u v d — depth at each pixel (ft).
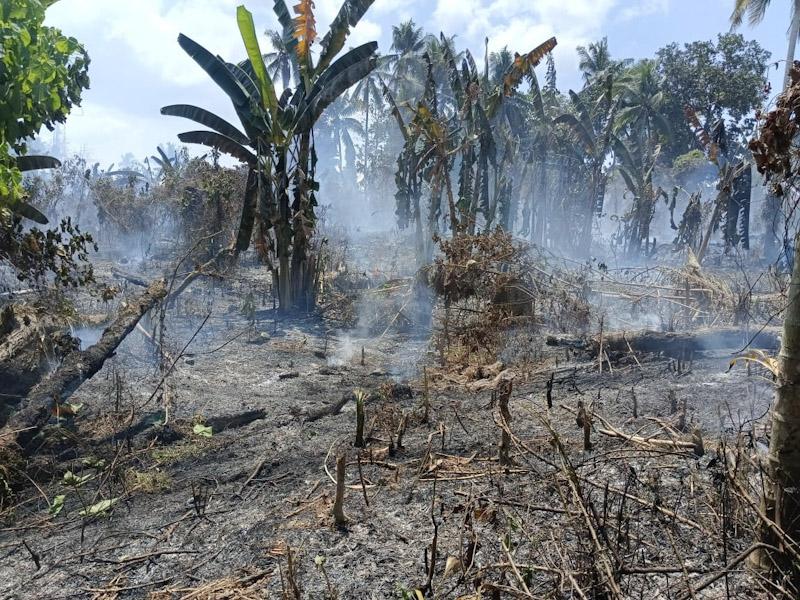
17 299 31.37
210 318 40.22
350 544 11.94
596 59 122.42
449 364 29.50
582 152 93.15
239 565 11.66
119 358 27.71
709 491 12.19
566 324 33.81
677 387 21.56
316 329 39.19
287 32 45.50
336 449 17.98
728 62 135.44
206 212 58.59
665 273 42.32
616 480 13.42
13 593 11.53
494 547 11.29
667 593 9.69
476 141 55.62
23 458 17.70
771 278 33.96
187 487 16.21
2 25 17.06
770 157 9.62
